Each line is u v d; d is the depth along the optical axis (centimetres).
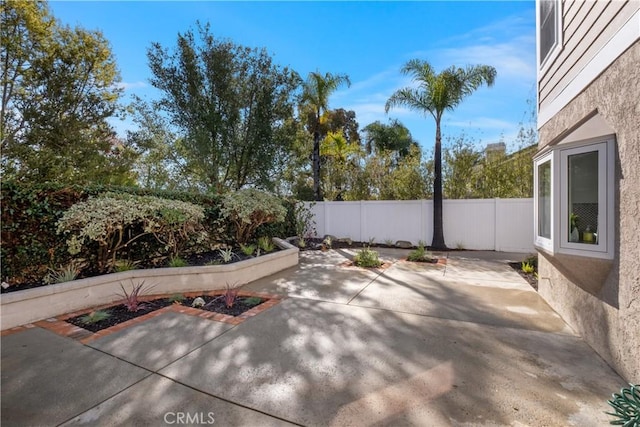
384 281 639
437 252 1003
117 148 1284
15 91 1075
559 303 443
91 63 1209
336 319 432
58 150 1108
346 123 2359
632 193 271
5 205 474
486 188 1126
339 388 271
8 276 478
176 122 1113
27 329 404
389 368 303
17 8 1012
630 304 272
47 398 260
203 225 792
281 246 884
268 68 1130
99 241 555
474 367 304
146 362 317
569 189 354
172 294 557
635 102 267
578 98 385
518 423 226
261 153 1132
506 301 507
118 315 452
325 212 1308
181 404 252
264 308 479
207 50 1084
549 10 493
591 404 246
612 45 304
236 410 244
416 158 1238
